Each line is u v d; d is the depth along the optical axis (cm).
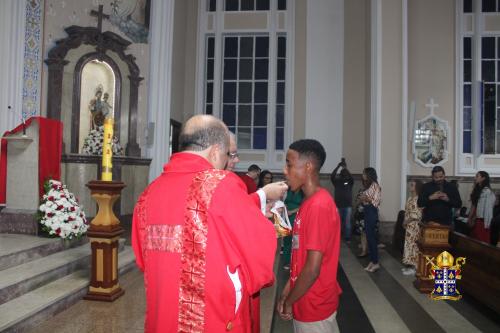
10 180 566
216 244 150
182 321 149
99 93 877
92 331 369
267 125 1260
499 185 1156
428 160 1170
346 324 451
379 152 946
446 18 1190
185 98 1239
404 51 953
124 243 645
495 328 441
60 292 426
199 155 167
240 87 1289
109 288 451
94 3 859
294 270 210
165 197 159
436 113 1180
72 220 554
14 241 520
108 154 453
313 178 212
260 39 1285
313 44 1221
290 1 1241
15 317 356
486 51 1207
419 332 429
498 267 454
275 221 197
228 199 151
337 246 212
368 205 686
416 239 658
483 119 1176
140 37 960
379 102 951
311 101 1210
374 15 976
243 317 160
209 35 1283
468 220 769
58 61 770
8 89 694
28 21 733
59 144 593
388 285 604
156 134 977
